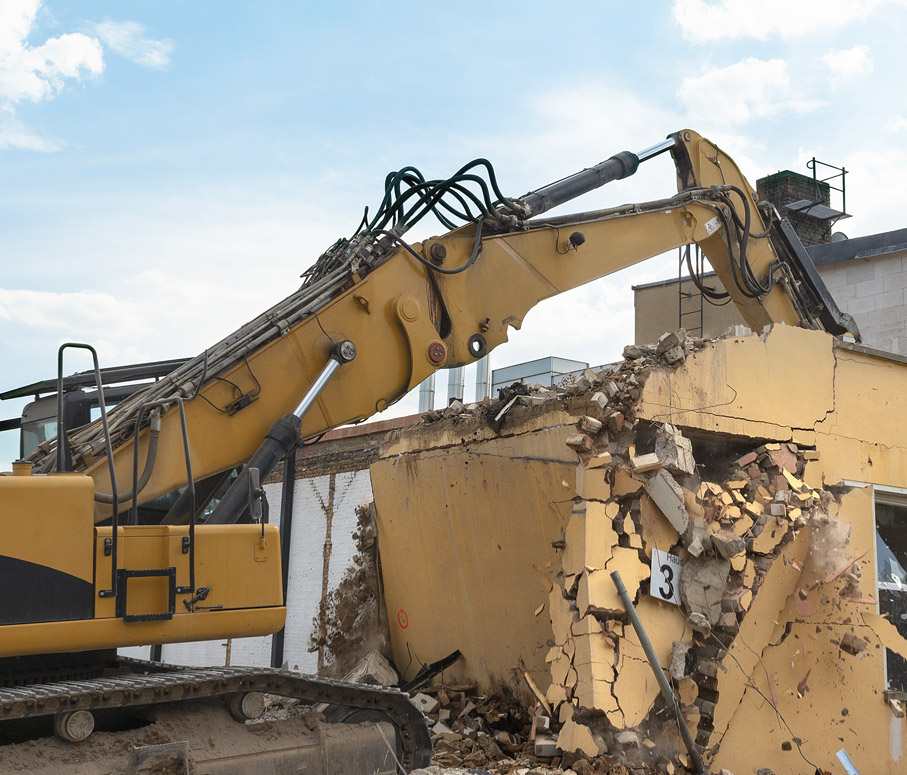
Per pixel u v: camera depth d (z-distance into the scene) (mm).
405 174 7098
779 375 8320
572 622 6922
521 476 8773
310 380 6578
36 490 4820
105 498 5426
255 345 6391
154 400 5816
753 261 10008
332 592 13281
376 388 6844
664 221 9016
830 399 8664
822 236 19672
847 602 7988
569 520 7660
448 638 9812
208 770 5137
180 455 5973
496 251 7590
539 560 8625
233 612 5281
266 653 14203
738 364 8031
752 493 7875
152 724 5160
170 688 4980
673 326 18469
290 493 14555
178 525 5547
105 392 6242
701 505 7422
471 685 9383
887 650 8344
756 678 7344
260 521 5531
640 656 6922
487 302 7480
